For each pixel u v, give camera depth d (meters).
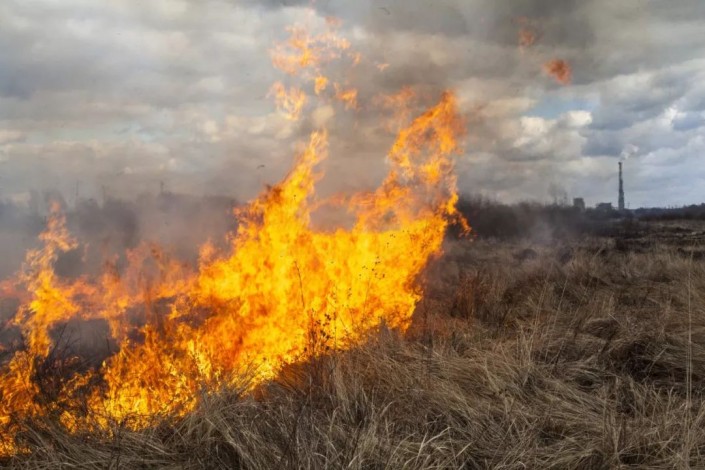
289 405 3.78
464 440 3.51
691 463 3.28
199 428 3.43
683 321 6.09
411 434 3.43
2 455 3.36
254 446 3.15
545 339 5.46
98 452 3.26
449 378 4.39
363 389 3.99
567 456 3.28
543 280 8.91
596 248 14.77
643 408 3.96
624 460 3.36
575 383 4.55
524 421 3.73
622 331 5.74
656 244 15.93
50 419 3.59
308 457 3.01
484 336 5.96
